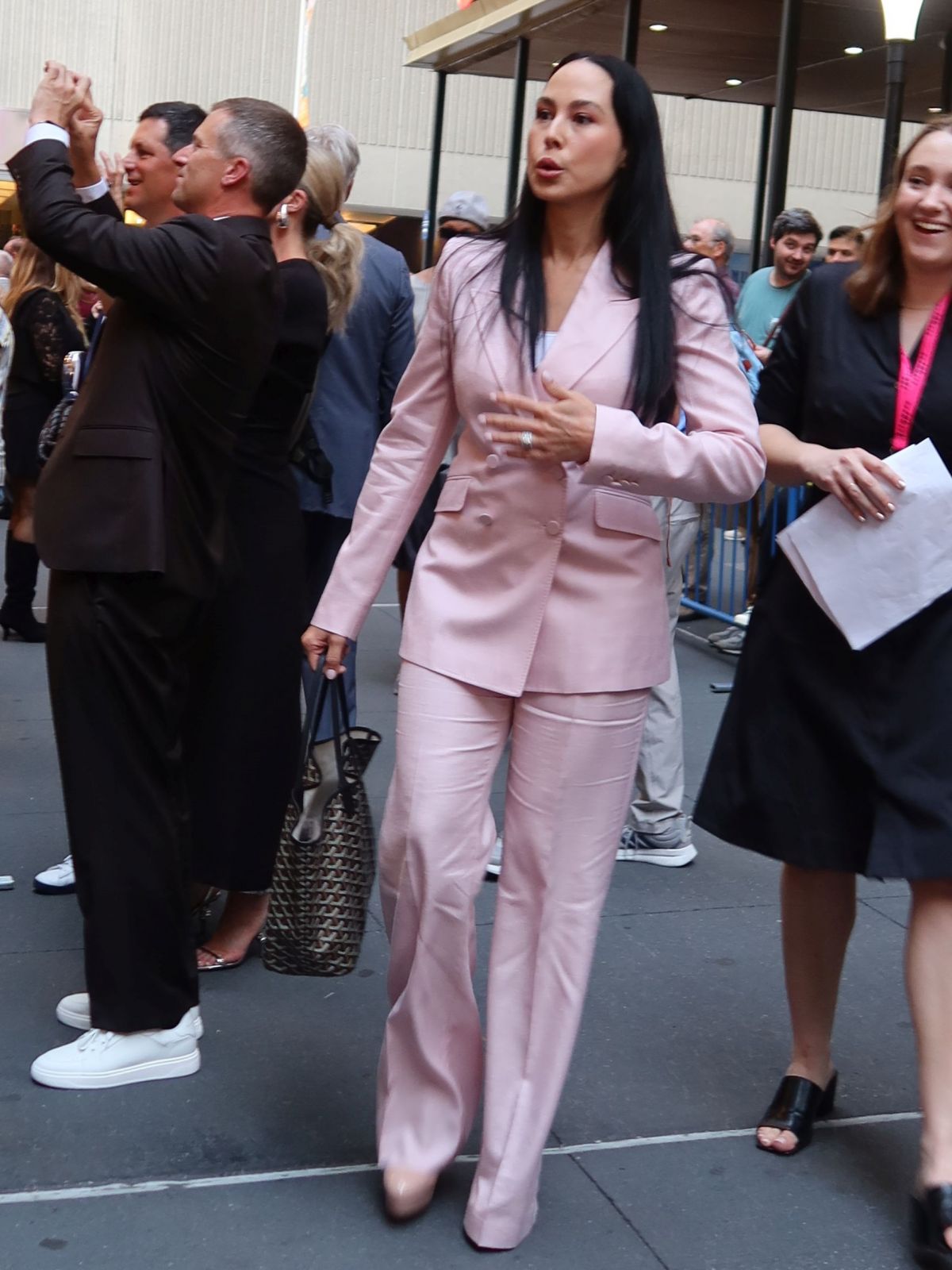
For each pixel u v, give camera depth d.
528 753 2.71
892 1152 3.13
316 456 4.21
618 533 2.66
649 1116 3.24
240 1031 3.54
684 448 2.52
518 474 2.65
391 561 2.92
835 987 3.17
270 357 3.32
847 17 10.23
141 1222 2.76
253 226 3.24
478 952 4.04
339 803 2.99
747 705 3.05
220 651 3.71
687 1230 2.82
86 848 3.19
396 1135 2.82
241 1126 3.12
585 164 2.57
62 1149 2.99
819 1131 3.21
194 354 3.13
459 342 2.69
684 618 8.58
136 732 3.18
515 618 2.68
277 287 3.27
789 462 2.93
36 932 4.07
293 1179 2.93
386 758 5.79
